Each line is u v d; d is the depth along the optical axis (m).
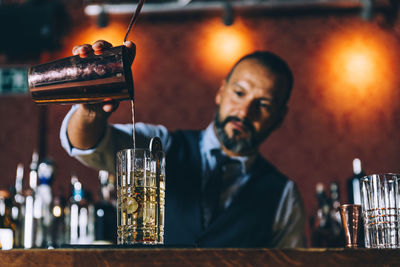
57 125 2.88
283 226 2.59
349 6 2.88
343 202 2.65
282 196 2.63
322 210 2.46
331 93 2.79
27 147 2.85
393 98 2.79
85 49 0.98
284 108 2.76
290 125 2.74
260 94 2.76
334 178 2.68
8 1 2.98
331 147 2.72
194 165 2.65
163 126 2.75
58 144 2.85
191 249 0.80
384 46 2.86
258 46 2.86
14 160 2.84
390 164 2.71
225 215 2.57
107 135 2.18
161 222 0.99
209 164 2.65
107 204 2.41
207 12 2.91
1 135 2.87
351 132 2.75
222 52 2.86
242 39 2.88
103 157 2.19
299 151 2.70
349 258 0.81
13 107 2.91
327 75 2.82
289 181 2.66
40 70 1.00
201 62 2.86
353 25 2.88
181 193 2.59
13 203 2.30
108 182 2.41
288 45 2.86
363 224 1.03
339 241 2.38
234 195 2.60
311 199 2.64
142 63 2.88
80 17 2.93
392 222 0.98
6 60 2.96
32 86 1.00
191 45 2.89
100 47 0.98
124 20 2.93
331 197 2.52
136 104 2.80
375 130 2.75
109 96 0.99
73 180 2.74
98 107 1.27
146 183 0.97
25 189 2.79
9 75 2.95
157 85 2.84
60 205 2.40
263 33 2.88
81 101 1.02
